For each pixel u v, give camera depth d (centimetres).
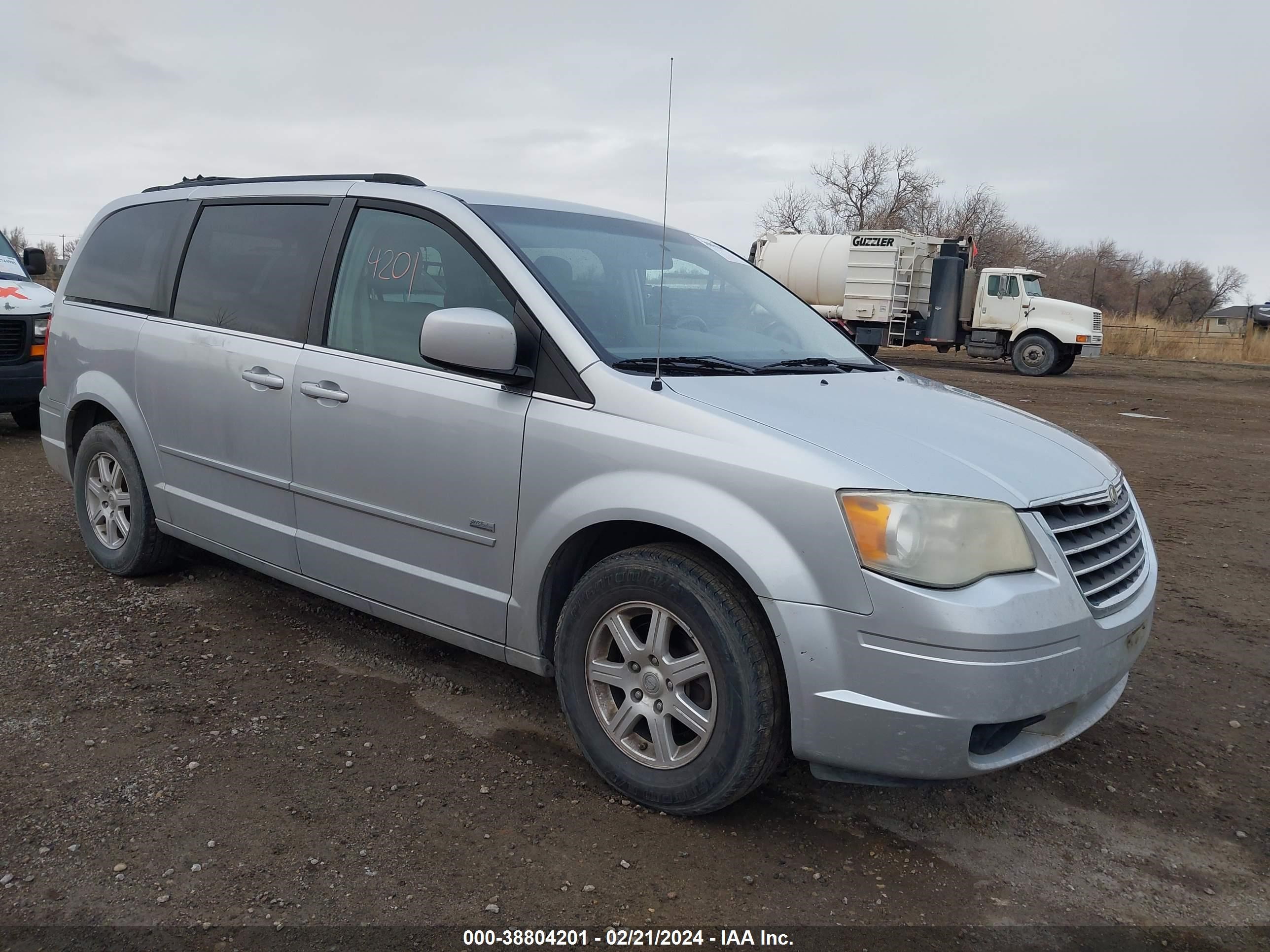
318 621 434
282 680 372
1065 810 307
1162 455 1055
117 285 474
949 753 247
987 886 265
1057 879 270
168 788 292
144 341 439
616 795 299
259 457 387
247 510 399
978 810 304
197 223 439
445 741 330
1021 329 2291
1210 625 489
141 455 447
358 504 353
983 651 242
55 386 502
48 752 310
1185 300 7731
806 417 283
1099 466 316
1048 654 252
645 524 290
